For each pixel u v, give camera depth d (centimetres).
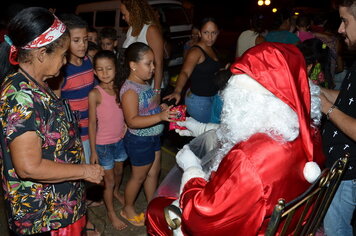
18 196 165
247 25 1117
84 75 268
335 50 413
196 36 575
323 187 149
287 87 132
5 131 152
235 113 140
